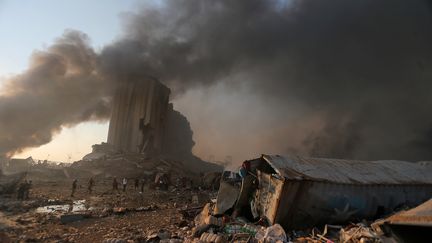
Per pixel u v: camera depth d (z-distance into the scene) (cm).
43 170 4472
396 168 1491
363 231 966
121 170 4950
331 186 1195
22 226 1308
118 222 1520
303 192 1164
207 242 1028
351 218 1212
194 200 2519
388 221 484
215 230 1159
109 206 2045
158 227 1376
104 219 1603
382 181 1294
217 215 1358
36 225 1352
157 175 4003
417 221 441
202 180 4091
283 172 1174
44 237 1135
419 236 471
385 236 486
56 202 2083
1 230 1184
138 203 2258
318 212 1187
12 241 1053
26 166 5297
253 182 1338
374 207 1248
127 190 3164
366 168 1422
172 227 1364
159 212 1878
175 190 3412
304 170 1239
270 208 1185
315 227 1188
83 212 1711
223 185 1423
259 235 1030
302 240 1035
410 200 1332
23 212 1689
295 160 1318
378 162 1546
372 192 1258
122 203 2212
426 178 1444
